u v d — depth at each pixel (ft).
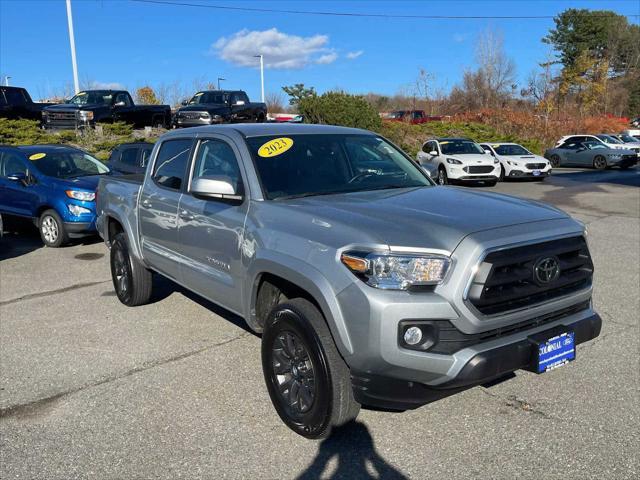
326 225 11.02
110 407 13.12
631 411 12.36
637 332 17.02
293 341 11.57
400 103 160.45
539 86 139.23
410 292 9.82
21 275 25.84
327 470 10.55
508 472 10.32
